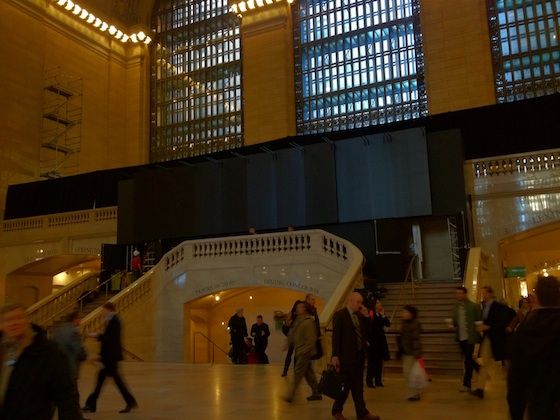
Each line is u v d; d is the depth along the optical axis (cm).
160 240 2200
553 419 296
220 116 3256
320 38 3038
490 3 2670
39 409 290
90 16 3319
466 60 2602
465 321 820
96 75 3375
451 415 658
